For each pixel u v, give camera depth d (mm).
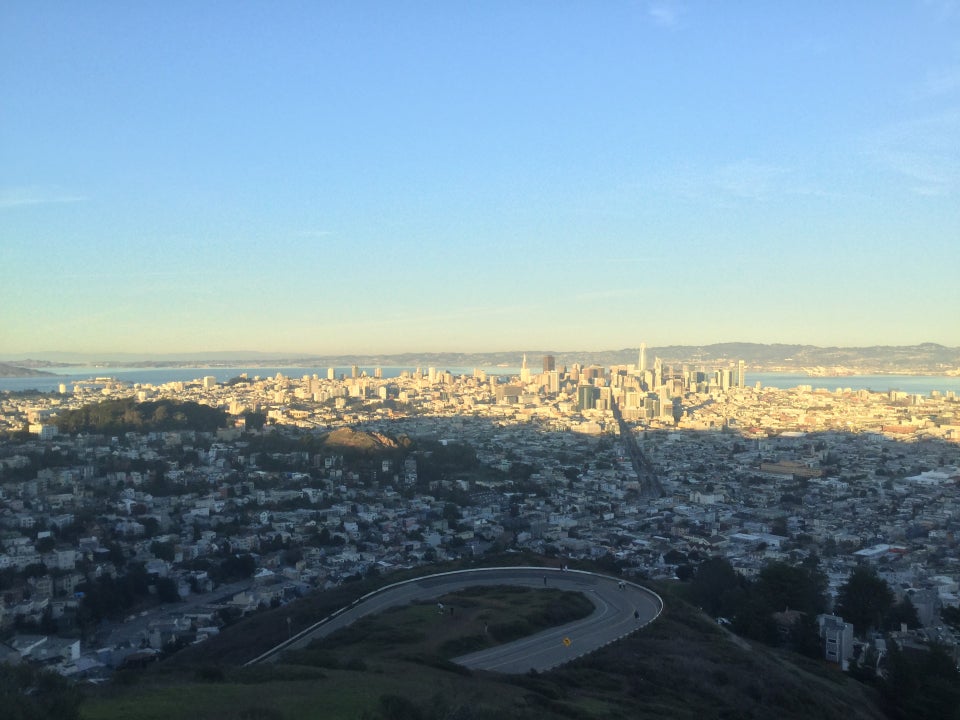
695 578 113875
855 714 60500
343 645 64500
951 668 67000
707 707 51875
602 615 74688
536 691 48719
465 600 79438
